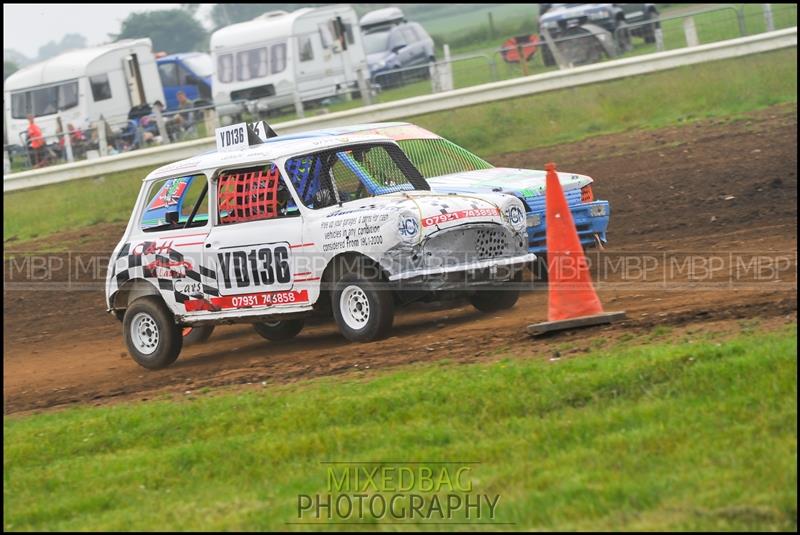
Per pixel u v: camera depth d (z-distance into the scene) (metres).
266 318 16.81
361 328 16.00
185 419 12.80
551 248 14.51
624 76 39.16
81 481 11.34
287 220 16.52
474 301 17.69
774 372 10.64
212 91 55.66
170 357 17.64
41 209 37.41
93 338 21.66
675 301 15.53
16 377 18.69
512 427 10.82
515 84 39.12
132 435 12.58
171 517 9.94
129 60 55.19
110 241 32.19
